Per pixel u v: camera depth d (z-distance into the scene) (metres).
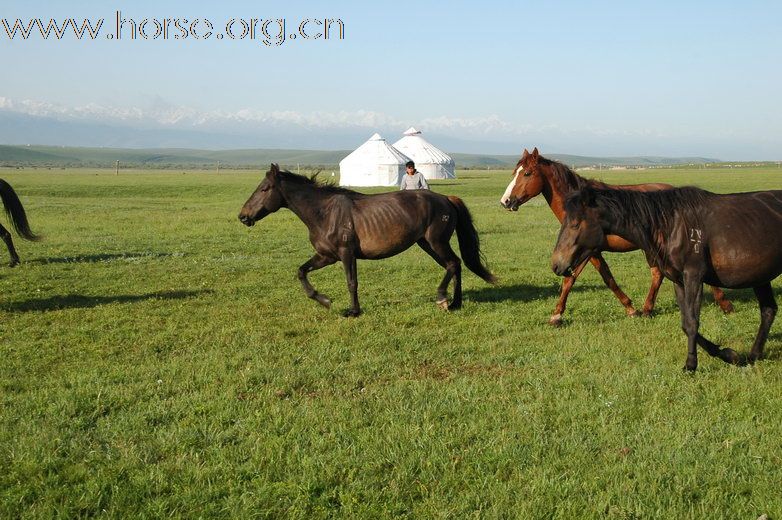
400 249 9.38
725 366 6.82
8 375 6.77
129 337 8.38
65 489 4.31
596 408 5.64
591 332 8.40
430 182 57.47
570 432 5.18
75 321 9.25
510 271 13.56
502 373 6.78
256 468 4.58
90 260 14.88
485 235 19.97
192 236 20.08
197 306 10.26
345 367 6.96
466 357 7.34
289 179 9.26
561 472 4.54
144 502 4.19
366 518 4.01
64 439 5.07
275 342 7.98
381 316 9.40
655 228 6.50
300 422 5.37
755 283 6.56
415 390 6.16
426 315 9.53
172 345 7.98
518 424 5.30
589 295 10.86
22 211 13.84
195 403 5.86
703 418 5.39
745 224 6.36
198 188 46.66
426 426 5.23
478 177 72.12
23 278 12.52
